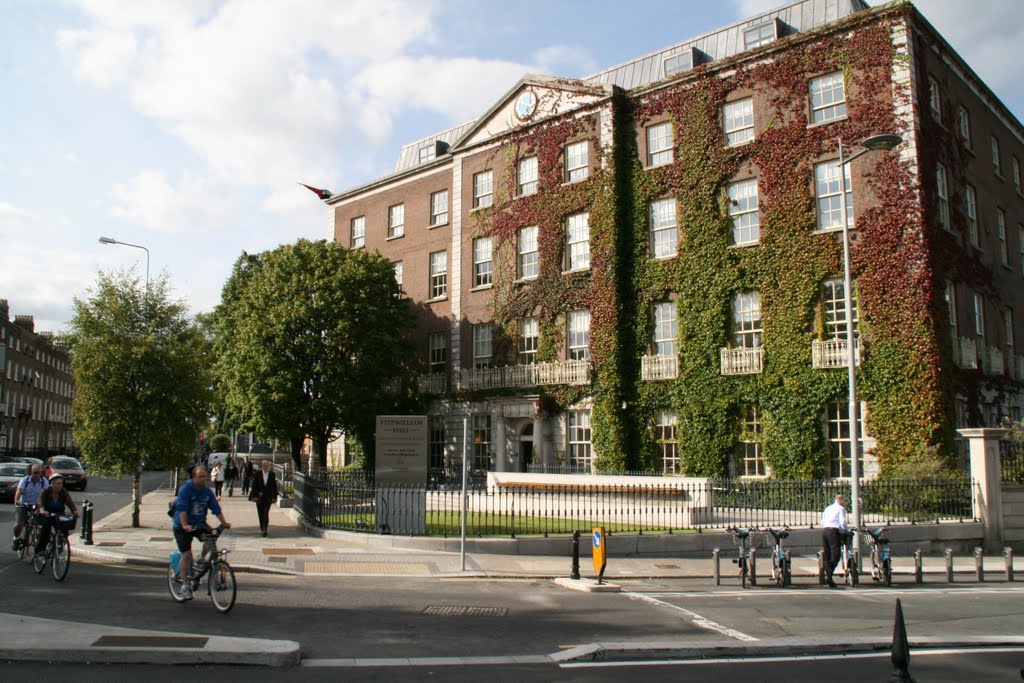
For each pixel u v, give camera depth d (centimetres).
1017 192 3766
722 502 2295
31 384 7800
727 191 3288
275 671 846
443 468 4116
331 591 1380
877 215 2873
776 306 3072
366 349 3831
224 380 3959
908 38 2889
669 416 3356
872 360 2823
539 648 995
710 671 896
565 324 3697
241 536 2130
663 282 3409
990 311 3284
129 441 2286
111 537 2009
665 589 1541
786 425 2986
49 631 952
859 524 1864
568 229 3750
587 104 3672
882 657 983
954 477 2419
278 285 3803
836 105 3038
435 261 4428
